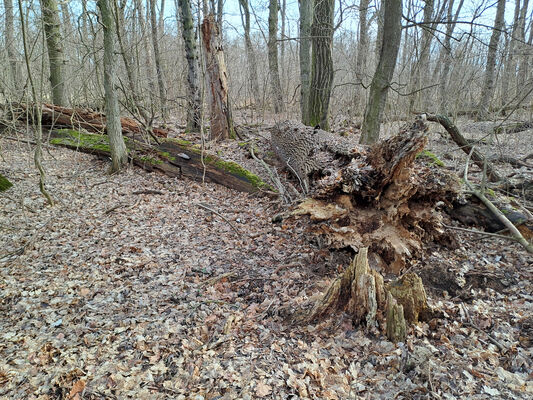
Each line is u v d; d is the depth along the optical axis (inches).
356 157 180.9
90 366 105.8
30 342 114.6
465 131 403.2
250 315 131.9
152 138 307.1
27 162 288.2
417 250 152.9
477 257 160.7
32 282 146.9
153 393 96.7
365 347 113.2
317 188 163.0
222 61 366.0
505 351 107.2
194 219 216.4
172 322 127.2
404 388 96.7
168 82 531.8
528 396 91.0
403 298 120.9
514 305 127.0
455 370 101.1
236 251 180.9
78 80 399.9
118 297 141.3
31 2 192.5
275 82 554.9
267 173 285.0
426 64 458.3
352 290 124.4
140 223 207.5
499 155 271.4
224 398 94.5
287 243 187.9
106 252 173.6
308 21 380.5
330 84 364.8
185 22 382.3
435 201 155.9
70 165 293.0
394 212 152.3
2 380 99.3
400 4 246.2
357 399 94.4
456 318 122.8
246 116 560.1
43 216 205.8
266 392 96.4
